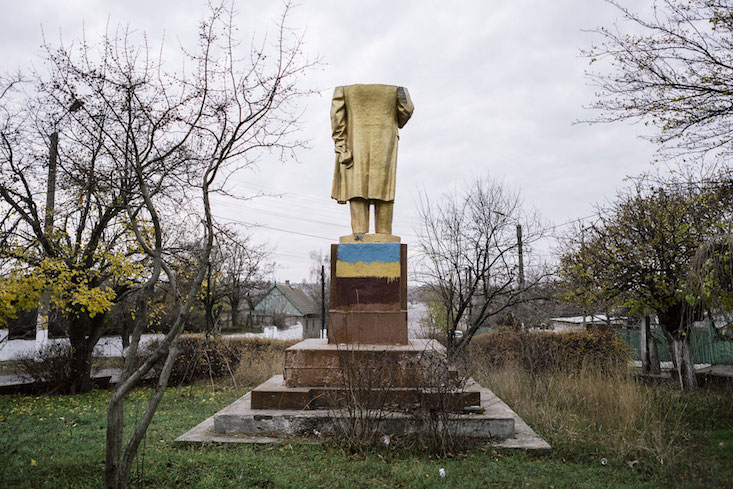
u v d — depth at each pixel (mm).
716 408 8797
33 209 11695
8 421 8320
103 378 14477
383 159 8062
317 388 6906
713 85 9320
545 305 17844
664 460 5543
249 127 4703
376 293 7621
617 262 12500
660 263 12070
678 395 9812
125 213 11117
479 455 5789
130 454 4000
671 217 12008
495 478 5066
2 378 14219
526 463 5609
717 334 9109
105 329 16703
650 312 15344
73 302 10695
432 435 5938
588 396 8281
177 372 13102
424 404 6172
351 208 8172
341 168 8242
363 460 5527
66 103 8297
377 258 7707
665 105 9492
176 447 6094
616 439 6203
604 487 4930
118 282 12758
